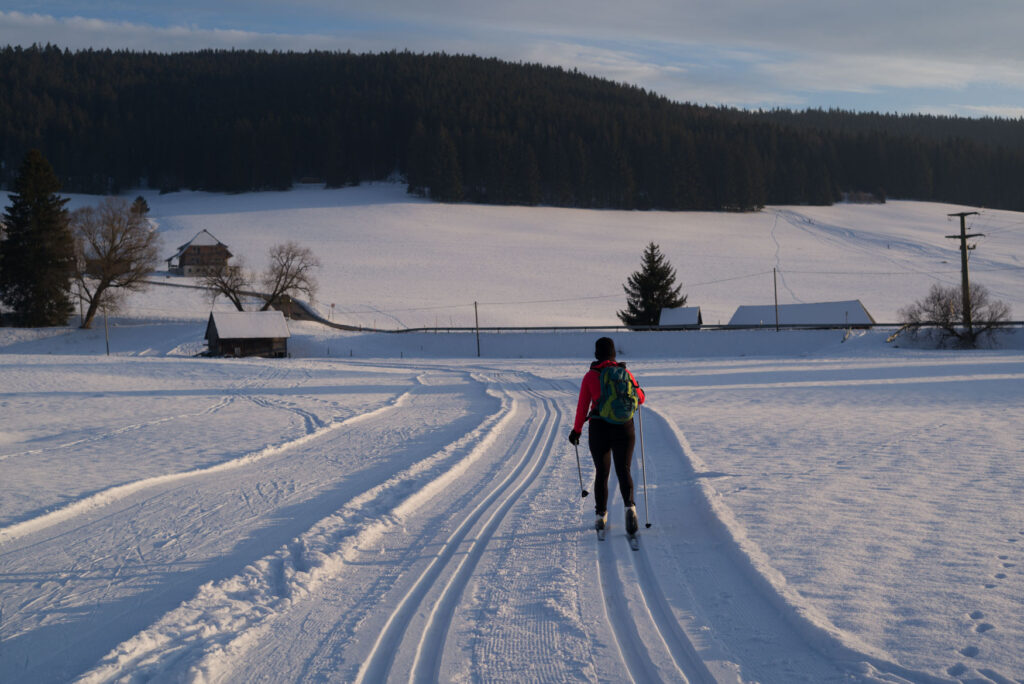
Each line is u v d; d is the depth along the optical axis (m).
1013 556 5.53
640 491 8.78
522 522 7.46
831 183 196.38
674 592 5.22
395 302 87.50
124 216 74.50
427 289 94.62
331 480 10.11
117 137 195.88
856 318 64.56
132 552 6.73
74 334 70.88
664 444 12.45
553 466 10.75
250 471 11.05
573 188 179.25
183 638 4.57
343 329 74.69
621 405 6.74
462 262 111.19
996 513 6.80
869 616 4.48
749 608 4.86
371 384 31.75
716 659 4.07
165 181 196.62
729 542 6.18
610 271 107.69
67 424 18.44
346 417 18.64
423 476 9.84
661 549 6.34
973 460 9.59
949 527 6.39
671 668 4.03
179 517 8.11
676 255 120.06
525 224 147.12
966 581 5.03
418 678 4.02
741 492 8.09
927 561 5.48
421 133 177.25
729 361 47.00
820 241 135.88
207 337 67.69
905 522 6.59
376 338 71.12
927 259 117.44
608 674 4.01
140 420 19.09
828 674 3.82
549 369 42.25
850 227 153.12
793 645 4.23
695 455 10.79
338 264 107.44
